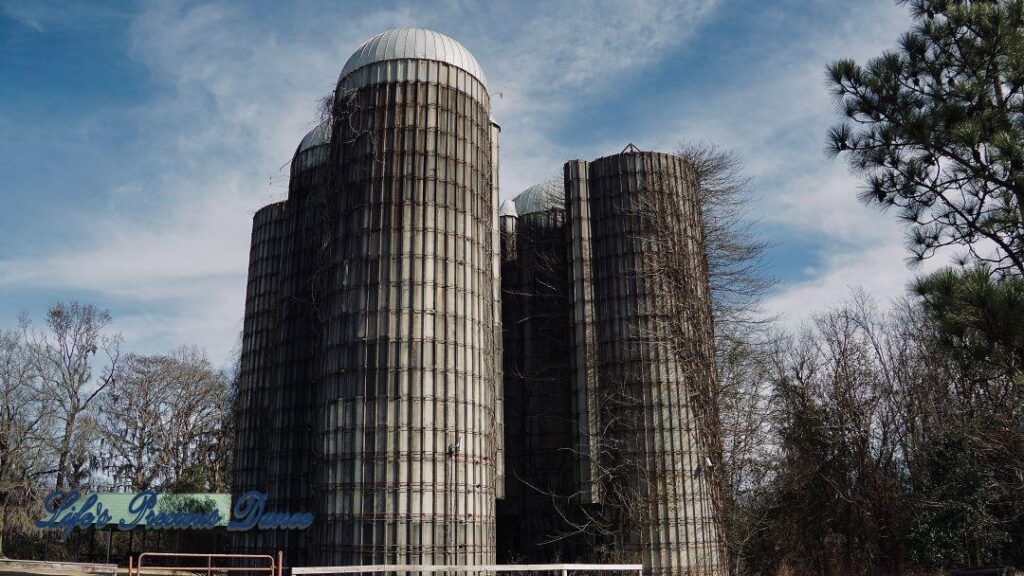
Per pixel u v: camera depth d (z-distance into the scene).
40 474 64.00
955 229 18.38
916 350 51.66
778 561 50.25
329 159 41.78
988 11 17.27
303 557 43.31
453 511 35.12
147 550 62.84
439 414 36.06
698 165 49.88
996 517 42.41
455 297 38.03
